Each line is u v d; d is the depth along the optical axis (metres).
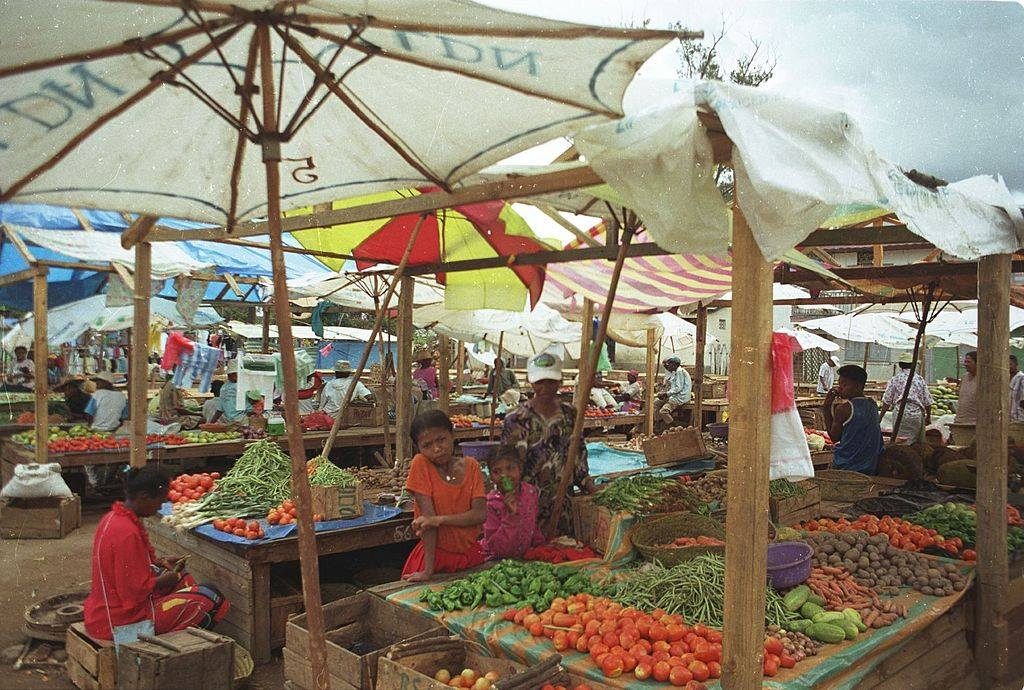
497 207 5.75
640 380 17.89
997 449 4.40
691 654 3.10
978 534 4.46
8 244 8.90
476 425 11.98
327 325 19.00
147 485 4.09
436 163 3.38
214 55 2.74
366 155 3.44
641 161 2.97
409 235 6.86
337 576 5.95
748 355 2.69
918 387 10.30
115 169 3.20
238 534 4.91
